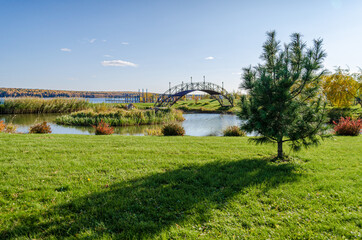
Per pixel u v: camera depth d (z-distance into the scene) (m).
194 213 3.58
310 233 3.02
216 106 61.97
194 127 26.27
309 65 5.74
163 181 4.98
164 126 15.53
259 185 4.60
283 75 5.84
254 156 7.28
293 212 3.56
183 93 56.34
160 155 7.31
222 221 3.34
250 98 6.32
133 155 7.25
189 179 5.02
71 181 4.84
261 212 3.56
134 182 4.84
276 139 6.73
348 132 13.33
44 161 6.32
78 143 9.30
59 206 3.78
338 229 3.09
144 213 3.61
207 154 7.50
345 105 25.23
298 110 5.84
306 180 4.90
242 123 6.47
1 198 3.99
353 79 23.95
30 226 3.24
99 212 3.62
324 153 7.61
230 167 5.89
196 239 2.93
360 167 5.88
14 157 6.69
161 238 2.96
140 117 30.31
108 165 6.08
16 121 27.59
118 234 3.04
